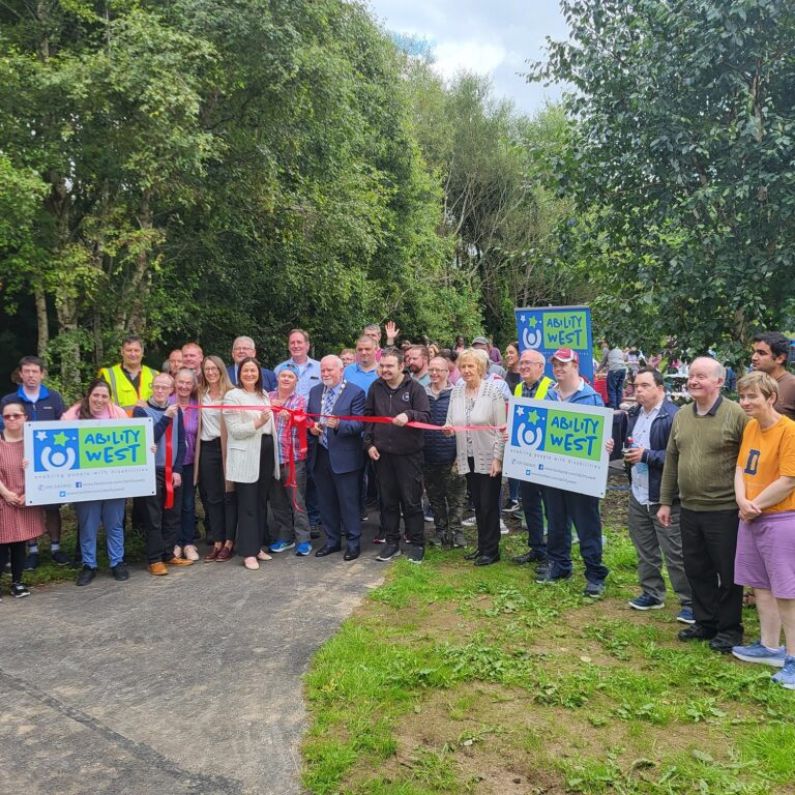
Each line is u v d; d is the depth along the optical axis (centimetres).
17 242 829
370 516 869
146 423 638
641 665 457
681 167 757
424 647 476
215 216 1173
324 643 489
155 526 651
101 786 332
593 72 805
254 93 1044
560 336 747
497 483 659
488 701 408
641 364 970
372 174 1630
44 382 888
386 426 671
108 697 417
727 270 720
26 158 810
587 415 569
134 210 1023
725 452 467
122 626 525
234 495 694
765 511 434
